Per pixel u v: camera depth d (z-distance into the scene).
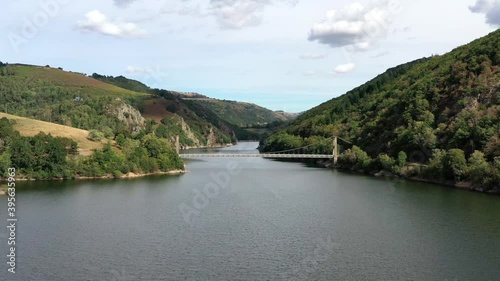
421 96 176.12
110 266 61.03
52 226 82.25
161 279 56.53
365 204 102.12
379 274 58.09
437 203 101.62
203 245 70.50
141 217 89.88
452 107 156.88
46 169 146.12
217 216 90.75
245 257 64.69
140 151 169.12
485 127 133.50
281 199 111.00
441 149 143.12
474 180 121.50
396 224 82.50
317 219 87.44
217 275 57.91
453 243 70.25
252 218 88.75
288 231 78.56
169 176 161.50
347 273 58.44
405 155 153.75
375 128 195.12
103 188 128.75
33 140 148.25
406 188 125.56
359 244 70.50
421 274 57.94
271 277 57.25
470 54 182.25
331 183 140.75
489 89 147.38
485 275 57.50
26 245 70.31
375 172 164.38
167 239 73.75
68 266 60.97
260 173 175.00
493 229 77.88
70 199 109.88
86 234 76.81
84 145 171.50
